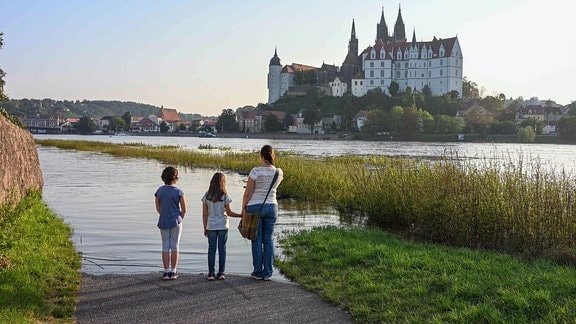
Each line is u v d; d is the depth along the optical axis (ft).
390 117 555.69
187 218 66.44
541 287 29.50
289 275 37.01
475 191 48.60
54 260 39.19
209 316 28.50
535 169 53.78
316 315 28.76
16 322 24.89
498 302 27.73
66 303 30.14
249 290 33.55
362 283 33.12
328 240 47.29
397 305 29.01
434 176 58.90
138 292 32.94
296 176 92.02
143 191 96.99
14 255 37.32
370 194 64.59
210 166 160.35
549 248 40.91
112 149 254.88
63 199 84.38
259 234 36.22
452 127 524.52
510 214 45.06
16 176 61.98
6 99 87.56
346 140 572.51
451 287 30.81
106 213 69.31
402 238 49.67
